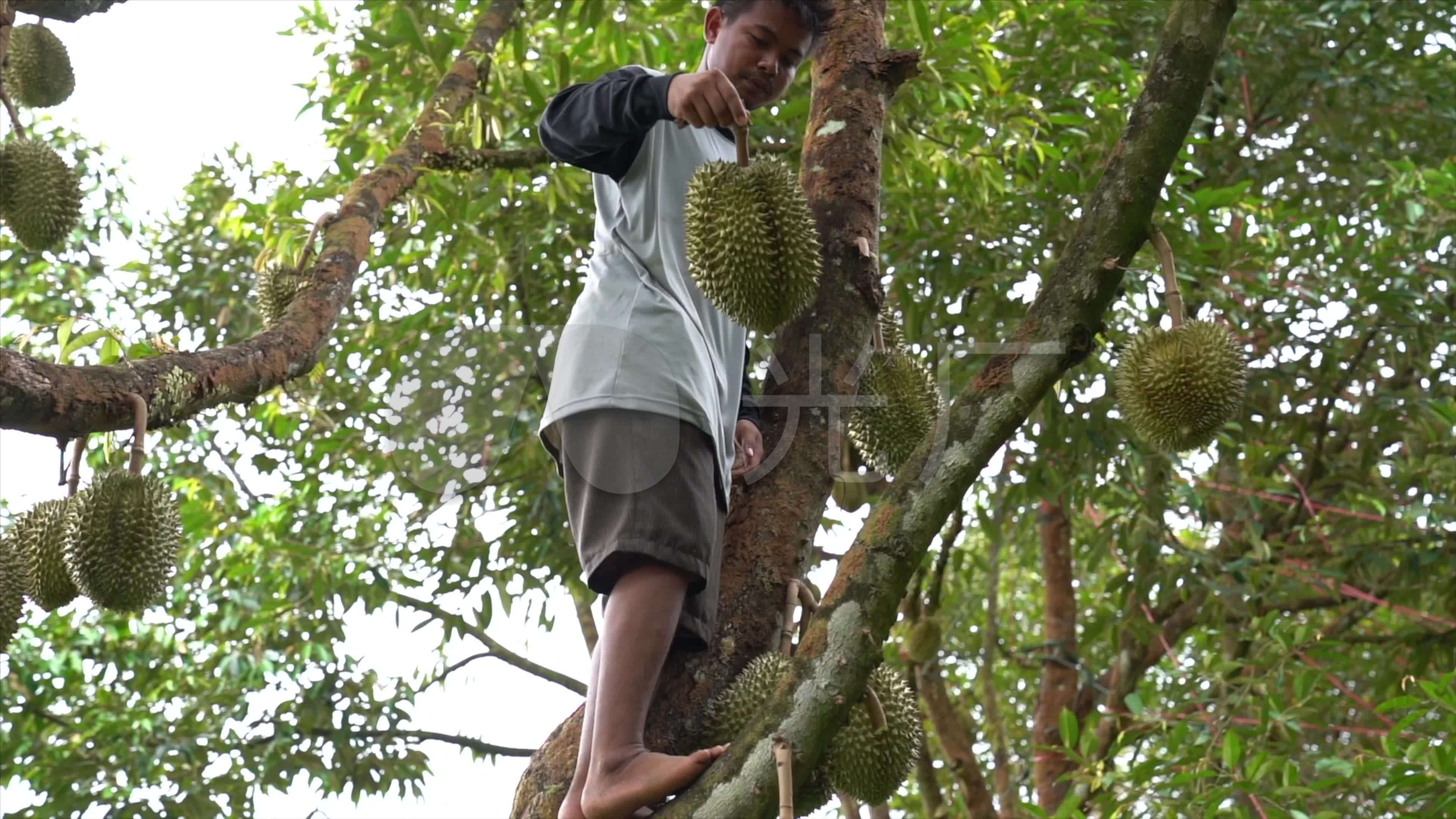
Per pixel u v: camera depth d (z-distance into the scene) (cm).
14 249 747
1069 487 609
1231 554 660
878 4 282
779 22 224
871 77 269
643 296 216
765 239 204
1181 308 256
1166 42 210
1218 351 249
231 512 700
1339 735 555
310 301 290
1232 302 577
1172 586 610
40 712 691
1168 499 631
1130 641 711
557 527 596
